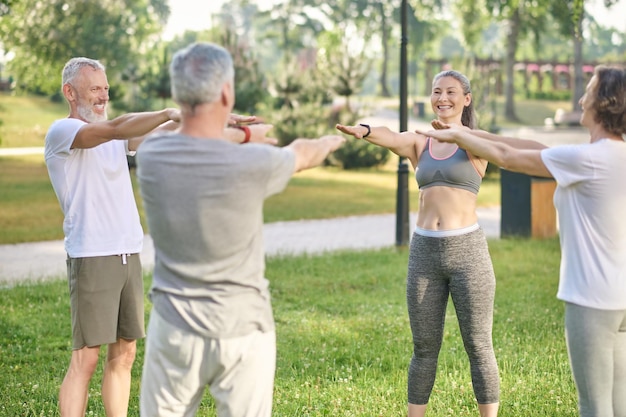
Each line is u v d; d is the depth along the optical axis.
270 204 17.20
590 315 3.36
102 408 5.01
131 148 4.37
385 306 7.90
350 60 25.06
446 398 5.09
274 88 26.12
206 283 3.12
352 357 6.11
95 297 4.20
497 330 6.81
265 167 3.11
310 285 8.88
